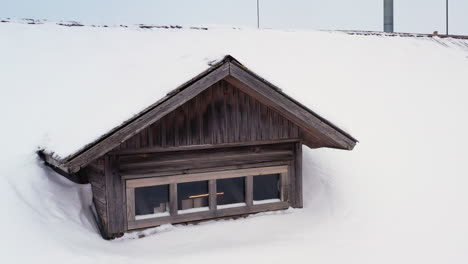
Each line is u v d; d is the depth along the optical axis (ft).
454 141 27.14
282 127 18.37
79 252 14.11
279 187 18.99
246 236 16.62
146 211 16.74
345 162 23.20
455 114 30.71
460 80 36.22
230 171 17.74
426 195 21.33
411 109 30.32
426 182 22.50
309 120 16.69
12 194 15.74
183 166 16.89
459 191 21.99
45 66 23.79
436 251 16.78
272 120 18.13
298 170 19.01
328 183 21.25
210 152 17.33
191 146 16.67
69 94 21.29
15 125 19.12
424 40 43.11
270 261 14.92
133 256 14.49
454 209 20.35
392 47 39.75
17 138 18.42
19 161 17.37
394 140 26.14
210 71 14.85
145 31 31.73
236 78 15.43
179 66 16.72
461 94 33.88
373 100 30.42
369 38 40.50
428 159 24.72
